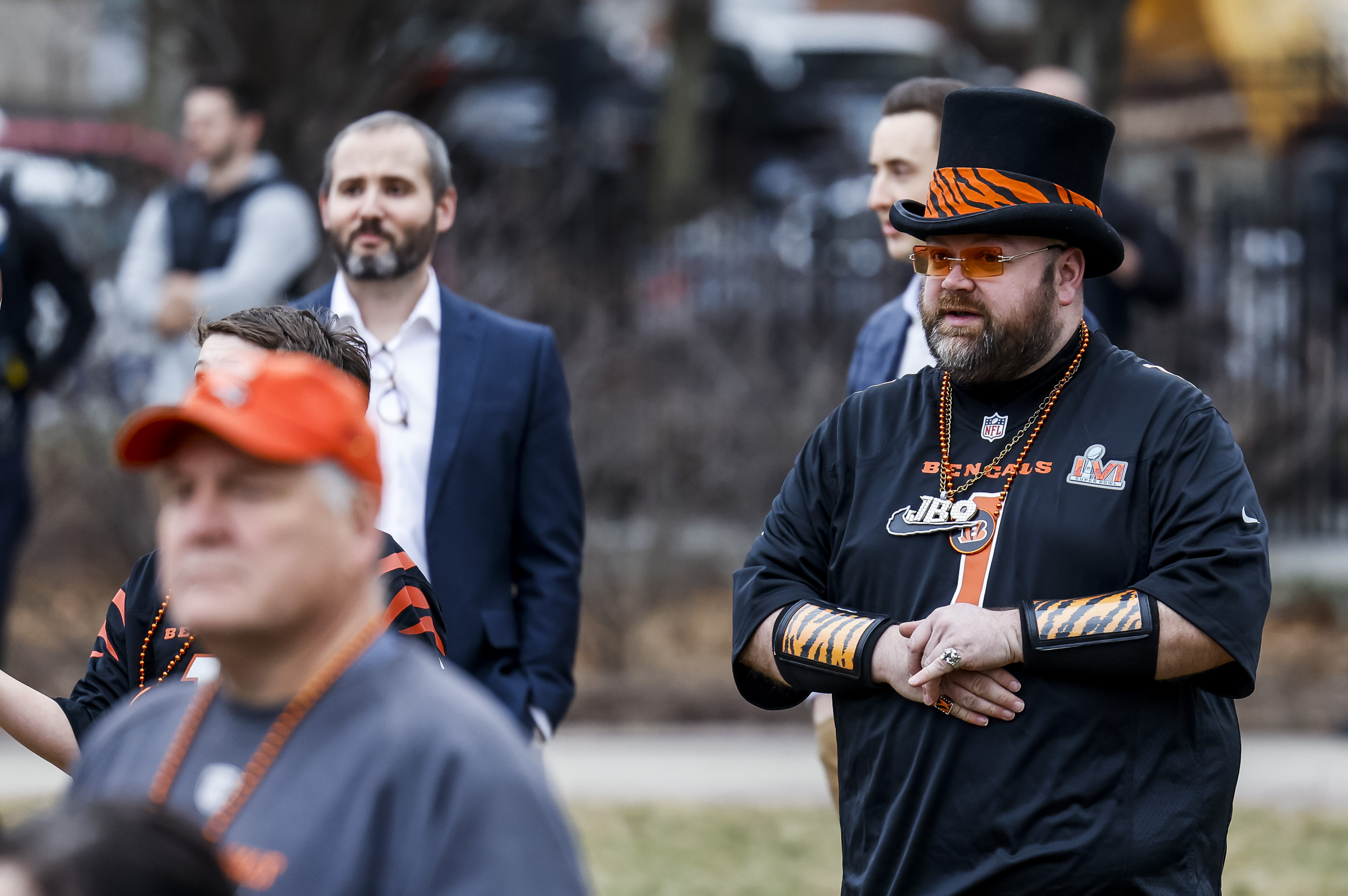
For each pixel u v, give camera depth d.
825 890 13.66
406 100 29.55
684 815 15.91
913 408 8.23
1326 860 14.34
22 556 20.48
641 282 24.14
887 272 23.75
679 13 34.91
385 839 4.59
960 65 46.31
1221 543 7.37
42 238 17.56
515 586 11.02
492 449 10.65
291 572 4.71
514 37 32.38
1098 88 30.27
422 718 4.69
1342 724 19.16
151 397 19.38
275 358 4.94
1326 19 37.41
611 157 27.30
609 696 20.03
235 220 17.28
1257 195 25.42
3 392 17.44
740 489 22.30
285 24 26.33
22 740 7.44
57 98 33.53
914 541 7.85
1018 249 7.75
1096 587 7.51
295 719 4.80
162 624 7.64
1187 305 24.47
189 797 4.84
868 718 7.82
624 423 22.05
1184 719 7.52
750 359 23.06
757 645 8.20
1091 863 7.25
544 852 4.59
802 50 42.00
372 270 10.62
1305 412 24.48
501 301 22.00
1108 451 7.66
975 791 7.42
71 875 3.89
